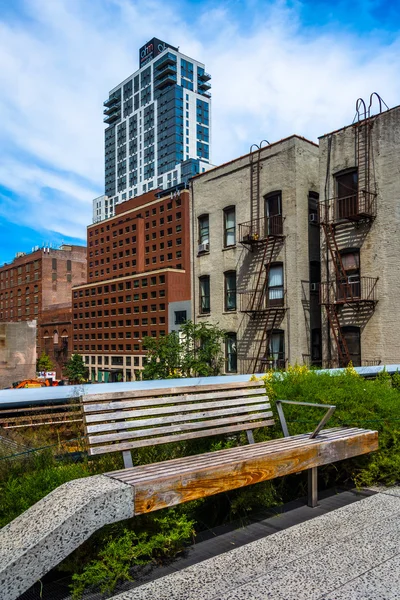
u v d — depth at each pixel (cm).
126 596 306
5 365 4241
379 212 2064
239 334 2650
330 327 2206
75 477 384
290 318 2383
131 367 7944
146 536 356
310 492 465
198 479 353
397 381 973
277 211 2502
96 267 10800
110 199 18612
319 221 2259
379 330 2050
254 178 2612
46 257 11981
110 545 328
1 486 372
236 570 337
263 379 650
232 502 433
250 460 389
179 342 2731
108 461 439
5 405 559
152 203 9150
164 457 471
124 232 9831
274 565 344
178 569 343
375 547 370
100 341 8869
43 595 314
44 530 279
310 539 387
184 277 7294
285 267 2423
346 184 2202
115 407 402
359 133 2141
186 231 8331
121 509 310
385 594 303
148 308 7550
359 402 573
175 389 450
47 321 11000
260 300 2506
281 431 539
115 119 19025
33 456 414
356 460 525
